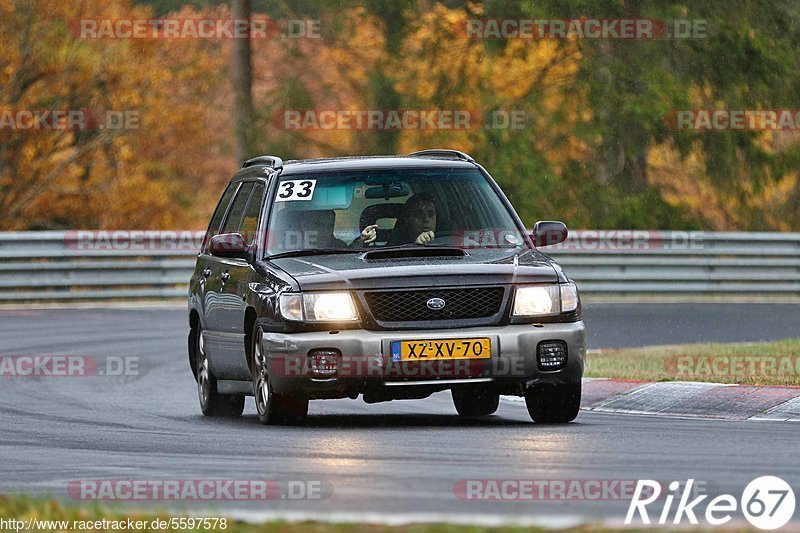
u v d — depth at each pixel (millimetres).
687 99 108125
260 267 35406
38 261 81562
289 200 36719
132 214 121688
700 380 41219
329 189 36875
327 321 32875
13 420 37812
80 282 81875
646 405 38438
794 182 118562
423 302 33062
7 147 118688
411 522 19922
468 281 33219
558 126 107375
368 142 109312
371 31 109688
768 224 120438
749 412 36188
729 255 87438
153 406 41844
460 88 107375
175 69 129125
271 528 19719
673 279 86188
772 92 111500
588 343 60062
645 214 111000
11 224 119250
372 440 31016
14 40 116562
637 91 110750
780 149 114125
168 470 27016
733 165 111562
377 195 36688
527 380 33062
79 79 118312
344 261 34406
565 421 34719
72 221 121562
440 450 28969
